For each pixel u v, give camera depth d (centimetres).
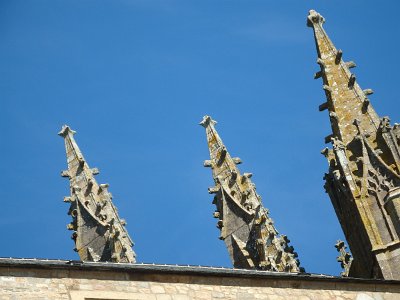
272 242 11225
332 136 10550
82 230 12425
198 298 6875
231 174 12338
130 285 6756
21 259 6725
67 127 13325
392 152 9969
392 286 7312
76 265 6662
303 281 7156
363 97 10650
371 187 9888
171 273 6862
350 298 7225
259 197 12112
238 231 11888
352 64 11050
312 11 11538
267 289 7062
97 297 6644
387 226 9619
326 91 10838
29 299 6506
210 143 12750
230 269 7394
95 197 12600
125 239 12000
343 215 10088
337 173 10144
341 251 10869
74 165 13000
